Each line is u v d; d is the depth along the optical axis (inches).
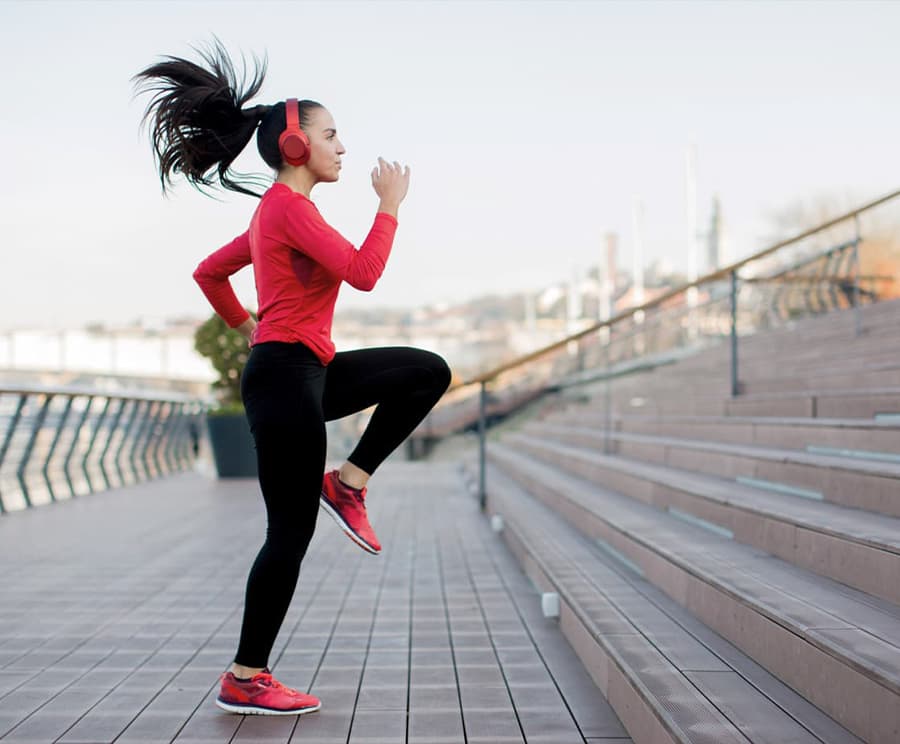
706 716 82.1
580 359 574.2
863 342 263.6
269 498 101.1
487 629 146.8
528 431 554.9
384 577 192.1
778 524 128.3
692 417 269.0
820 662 83.9
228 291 111.3
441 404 698.8
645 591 137.6
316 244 94.0
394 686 116.8
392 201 98.2
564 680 118.7
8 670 124.6
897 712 70.4
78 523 282.5
